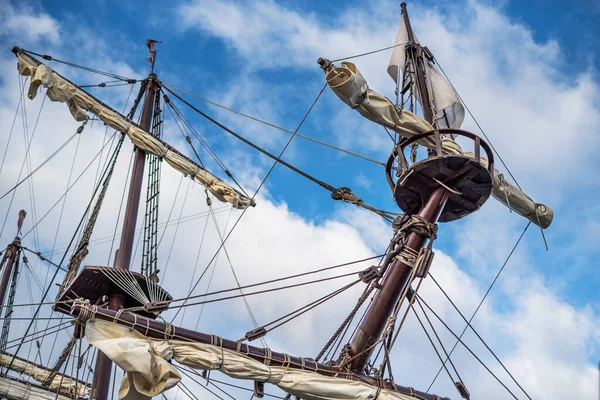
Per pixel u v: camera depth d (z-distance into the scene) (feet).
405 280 59.21
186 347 51.85
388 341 57.47
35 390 80.89
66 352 82.43
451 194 61.26
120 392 48.42
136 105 95.91
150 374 48.47
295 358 55.47
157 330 51.72
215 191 95.76
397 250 59.93
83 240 81.76
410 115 63.10
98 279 75.92
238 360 52.95
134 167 91.61
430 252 59.47
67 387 96.27
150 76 97.14
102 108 90.02
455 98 73.77
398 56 77.46
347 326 59.31
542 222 71.92
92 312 50.80
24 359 100.32
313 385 54.03
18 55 82.43
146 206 91.40
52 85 83.71
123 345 48.57
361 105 61.21
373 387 55.47
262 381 53.78
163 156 93.50
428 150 65.92
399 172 63.00
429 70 75.82
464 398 59.47
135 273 76.23
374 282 59.47
